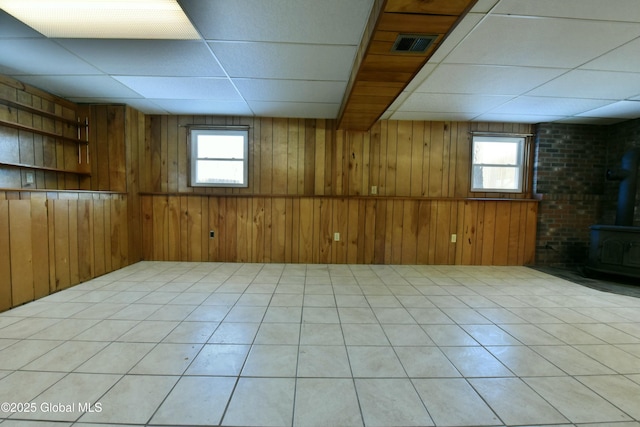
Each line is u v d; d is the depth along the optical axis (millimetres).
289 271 3850
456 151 4430
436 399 1470
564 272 4031
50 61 2602
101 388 1495
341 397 1470
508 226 4398
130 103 3764
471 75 2766
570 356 1889
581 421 1343
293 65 2633
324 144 4352
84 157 3832
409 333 2158
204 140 4359
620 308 2713
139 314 2396
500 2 1738
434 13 1609
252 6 1814
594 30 2018
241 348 1901
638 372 1728
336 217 4293
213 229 4270
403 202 4324
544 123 4352
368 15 1895
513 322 2385
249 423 1298
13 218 2465
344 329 2199
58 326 2158
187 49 2373
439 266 4273
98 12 1876
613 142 4309
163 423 1287
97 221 3408
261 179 4344
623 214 3781
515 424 1318
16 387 1487
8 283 2432
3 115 2877
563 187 4402
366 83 2594
